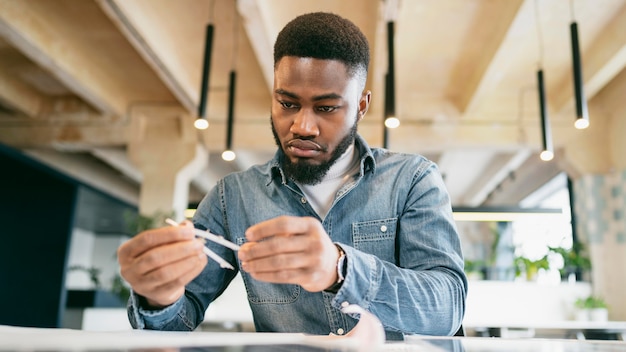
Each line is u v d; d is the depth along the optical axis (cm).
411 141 609
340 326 95
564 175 778
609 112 597
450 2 418
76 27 480
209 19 452
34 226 735
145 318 80
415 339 70
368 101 109
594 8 426
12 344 45
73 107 650
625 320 548
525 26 407
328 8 422
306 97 91
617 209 576
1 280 720
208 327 450
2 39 497
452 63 523
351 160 107
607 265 566
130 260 72
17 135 648
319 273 67
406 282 77
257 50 453
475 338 74
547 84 573
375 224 101
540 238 735
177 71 525
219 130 636
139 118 644
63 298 719
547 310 501
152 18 451
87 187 771
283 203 106
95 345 47
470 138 606
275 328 101
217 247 108
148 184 636
